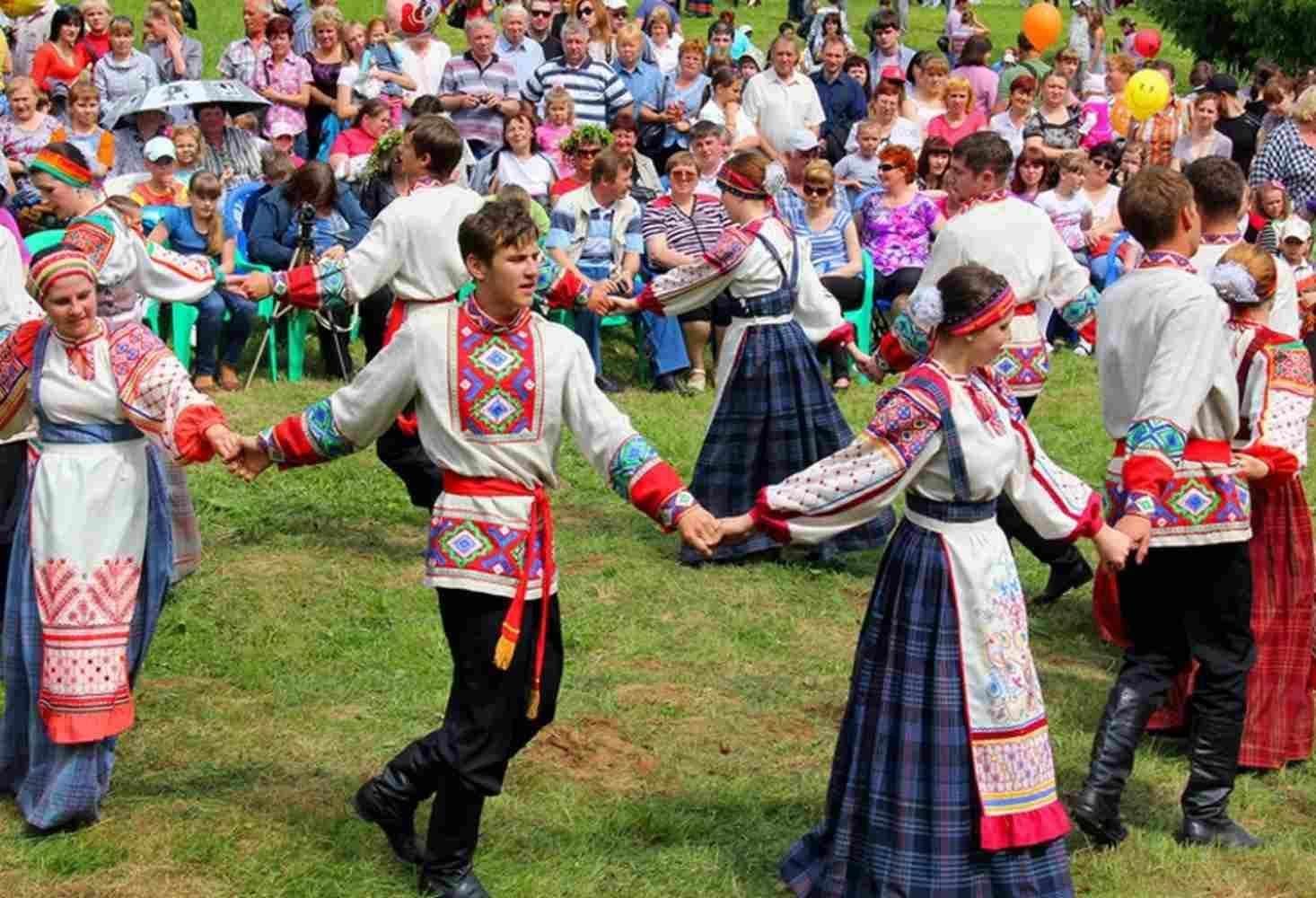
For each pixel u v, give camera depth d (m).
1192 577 5.07
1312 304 6.56
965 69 15.66
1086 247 12.53
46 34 14.29
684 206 9.85
